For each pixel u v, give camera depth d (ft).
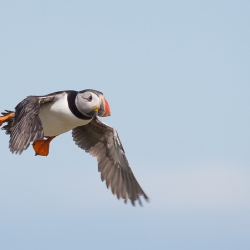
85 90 54.39
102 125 57.72
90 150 58.80
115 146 57.98
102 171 58.54
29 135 47.65
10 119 53.88
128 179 57.67
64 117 53.93
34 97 50.34
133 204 57.36
